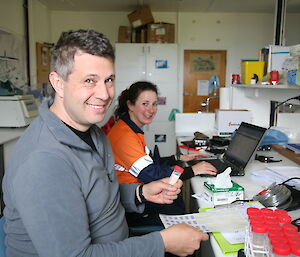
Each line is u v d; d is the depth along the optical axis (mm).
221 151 2236
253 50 5641
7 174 829
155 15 5543
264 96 2633
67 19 5555
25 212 715
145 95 1755
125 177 1568
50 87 924
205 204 1195
